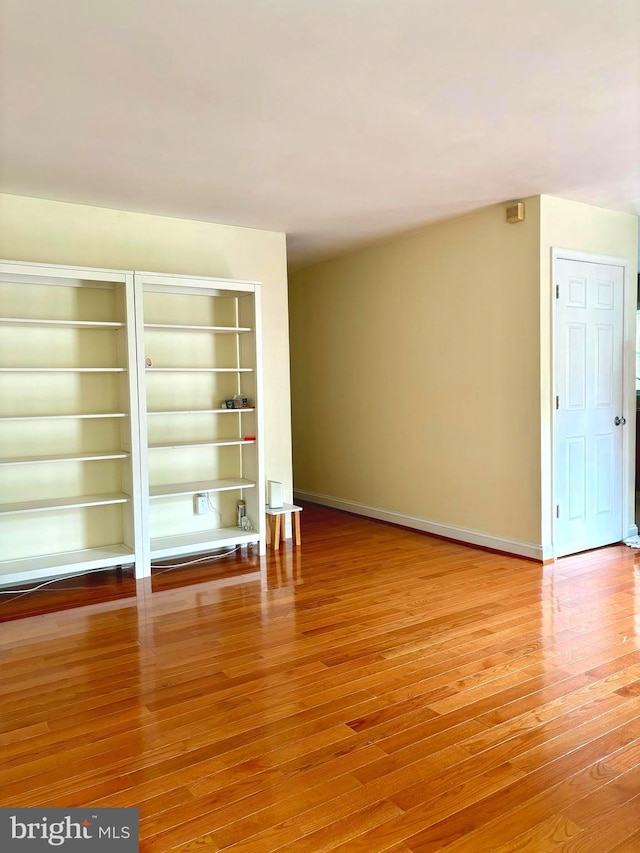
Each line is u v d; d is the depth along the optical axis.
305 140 3.27
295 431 7.18
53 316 4.23
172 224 4.71
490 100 2.84
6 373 4.10
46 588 4.10
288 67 2.51
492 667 2.84
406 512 5.66
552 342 4.45
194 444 4.55
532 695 2.58
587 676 2.73
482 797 1.95
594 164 3.71
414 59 2.46
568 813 1.88
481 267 4.77
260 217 4.76
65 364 4.28
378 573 4.30
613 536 5.01
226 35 2.27
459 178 3.94
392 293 5.64
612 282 4.87
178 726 2.40
